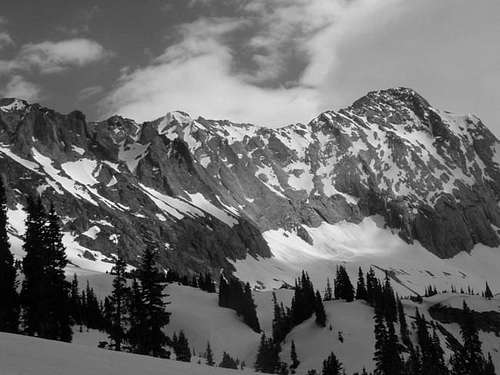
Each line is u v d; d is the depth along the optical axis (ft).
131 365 108.06
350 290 629.10
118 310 254.68
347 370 469.98
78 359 104.12
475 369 403.95
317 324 543.80
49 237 244.22
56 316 240.94
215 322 610.65
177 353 416.46
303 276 608.60
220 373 118.21
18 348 106.11
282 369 483.92
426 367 423.64
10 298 234.17
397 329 539.70
